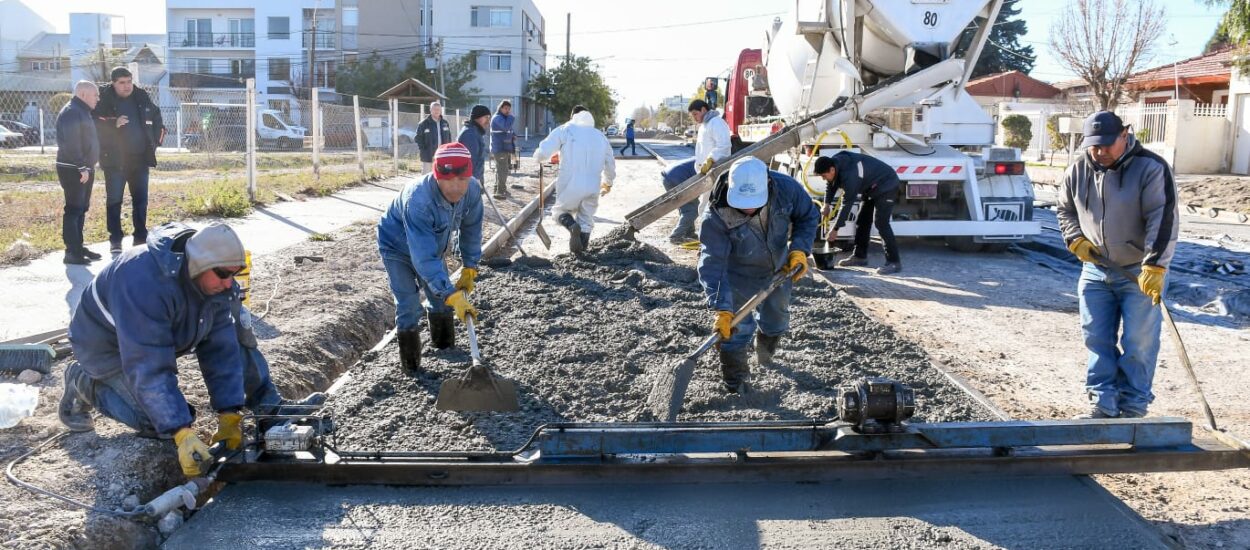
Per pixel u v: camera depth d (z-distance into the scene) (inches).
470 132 555.8
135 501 154.4
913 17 416.2
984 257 455.2
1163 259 185.3
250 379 187.0
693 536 150.7
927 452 176.4
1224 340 291.7
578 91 2437.3
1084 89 1790.1
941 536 151.3
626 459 170.7
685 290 332.2
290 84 2336.4
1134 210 189.0
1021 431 172.7
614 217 601.9
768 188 194.2
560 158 398.9
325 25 2374.5
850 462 170.6
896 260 401.1
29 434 173.6
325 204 592.4
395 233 219.1
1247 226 599.5
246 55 2385.6
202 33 2370.8
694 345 259.4
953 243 477.1
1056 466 173.2
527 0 2566.4
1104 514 159.5
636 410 207.3
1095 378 203.3
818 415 204.2
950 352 273.3
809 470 170.2
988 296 357.7
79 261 338.3
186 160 952.9
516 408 197.2
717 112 451.2
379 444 186.5
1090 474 174.4
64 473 157.4
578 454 168.4
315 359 247.9
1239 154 1101.1
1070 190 201.8
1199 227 593.9
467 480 167.2
